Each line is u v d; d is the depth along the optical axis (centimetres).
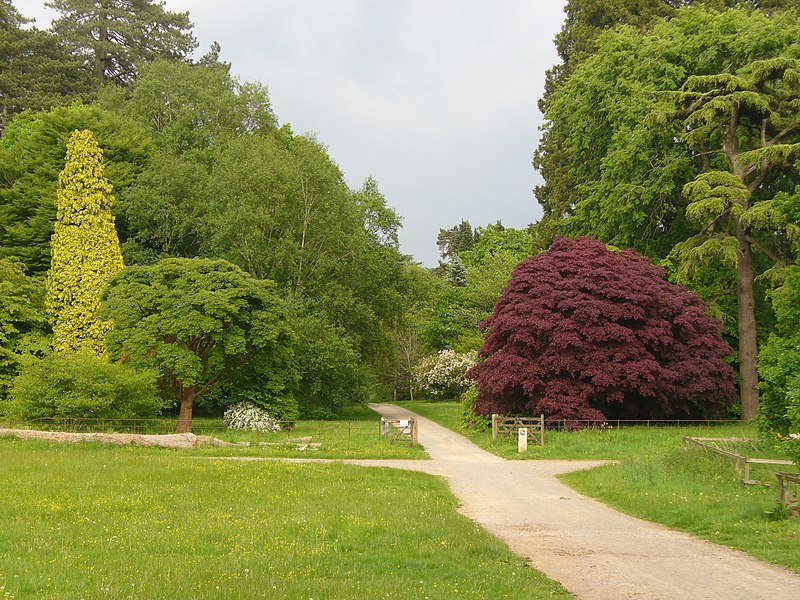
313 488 1695
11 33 6131
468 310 6281
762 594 898
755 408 3450
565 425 2922
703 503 1510
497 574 963
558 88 4672
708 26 3947
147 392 3112
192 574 891
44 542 1060
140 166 4778
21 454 2203
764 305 3866
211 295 3086
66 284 3894
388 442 2934
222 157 4384
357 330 4794
